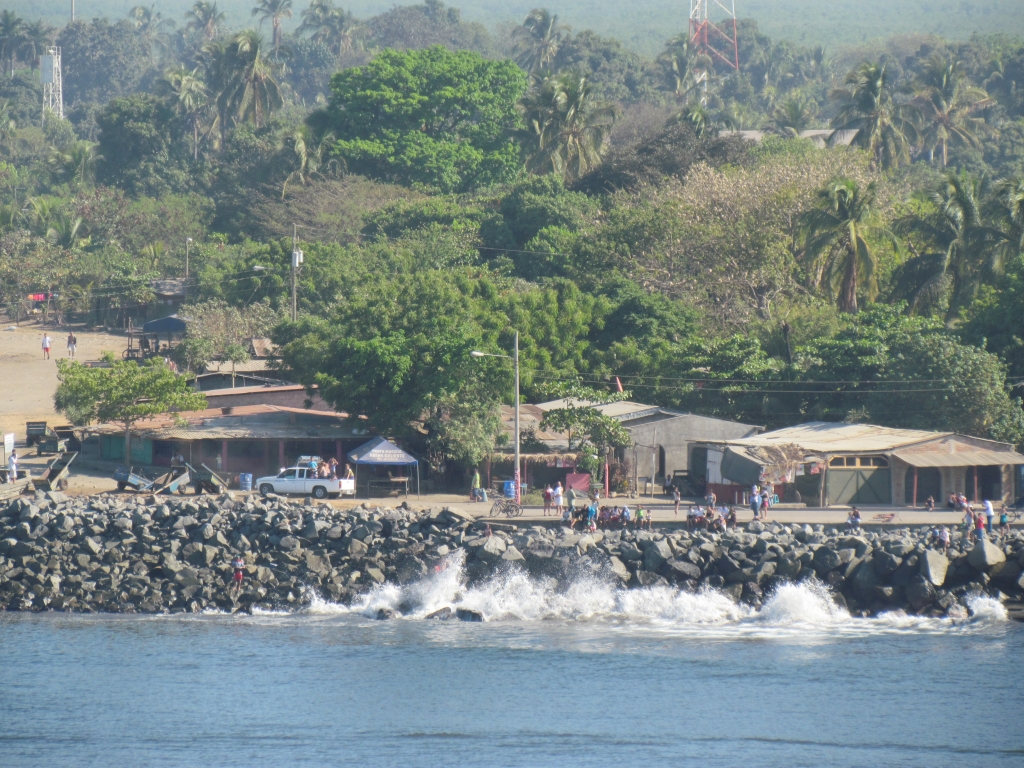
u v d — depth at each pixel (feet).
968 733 460.14
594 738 457.68
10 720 473.26
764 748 448.24
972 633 590.96
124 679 520.01
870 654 556.51
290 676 527.81
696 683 517.14
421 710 484.74
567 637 591.37
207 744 450.71
